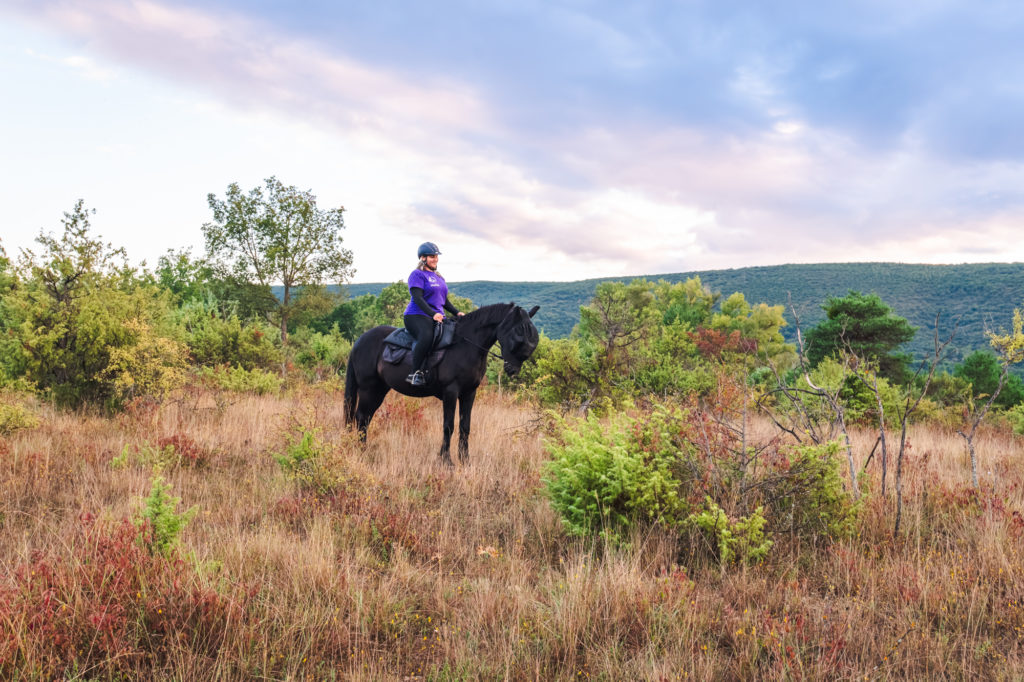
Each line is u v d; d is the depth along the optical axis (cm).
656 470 465
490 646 309
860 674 282
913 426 1138
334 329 2762
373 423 805
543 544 452
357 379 765
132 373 891
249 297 2486
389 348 721
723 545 401
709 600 361
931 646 308
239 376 1326
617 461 455
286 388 1446
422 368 675
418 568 404
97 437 706
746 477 449
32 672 246
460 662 289
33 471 542
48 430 728
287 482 565
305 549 395
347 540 434
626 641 319
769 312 5919
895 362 2627
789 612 346
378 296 6962
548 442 521
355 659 286
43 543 397
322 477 538
